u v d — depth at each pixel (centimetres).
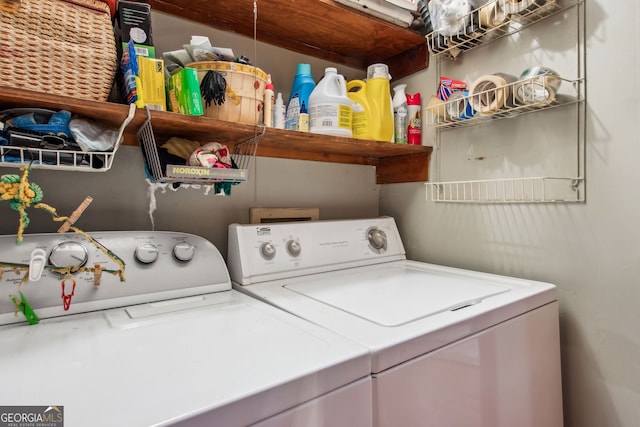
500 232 138
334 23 145
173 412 48
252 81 114
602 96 110
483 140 143
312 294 108
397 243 165
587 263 114
